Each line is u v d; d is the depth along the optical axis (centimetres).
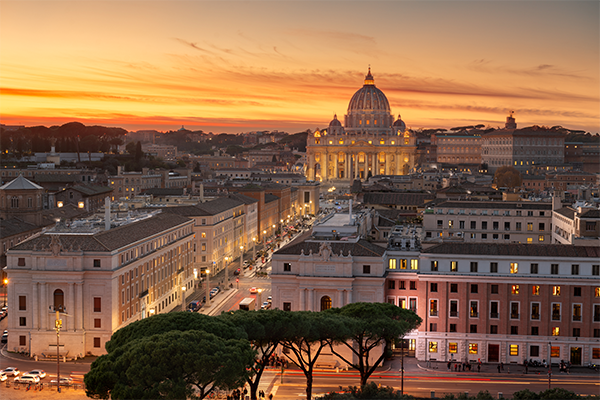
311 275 13362
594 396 9600
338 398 9581
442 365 13325
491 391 11738
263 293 19112
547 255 13325
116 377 8369
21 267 13800
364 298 13325
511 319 13438
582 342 13225
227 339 9162
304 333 9862
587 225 16662
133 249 14888
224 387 8544
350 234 14888
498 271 13450
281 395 11538
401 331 10606
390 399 9512
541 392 9700
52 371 12825
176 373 8275
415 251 13912
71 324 13675
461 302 13512
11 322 14012
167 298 17162
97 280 13650
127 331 9788
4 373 12331
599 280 13075
